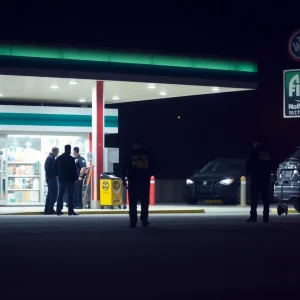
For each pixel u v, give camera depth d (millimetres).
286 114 39344
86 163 40000
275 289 11781
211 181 41531
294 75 39219
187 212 34750
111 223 27188
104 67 35625
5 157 41188
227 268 14328
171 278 12977
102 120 37500
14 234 22094
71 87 39125
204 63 37844
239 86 38906
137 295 11133
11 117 40156
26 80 36188
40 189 41750
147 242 19500
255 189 27156
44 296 11008
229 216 31734
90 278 12945
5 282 12453
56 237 21062
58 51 34719
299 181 29891
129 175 24688
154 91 41031
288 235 21578
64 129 41031
